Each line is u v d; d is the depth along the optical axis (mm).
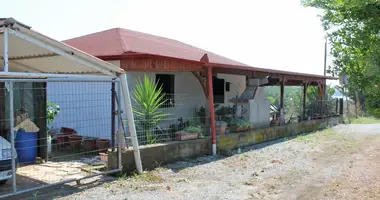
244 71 11750
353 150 10852
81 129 10273
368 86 15344
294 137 13789
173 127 10719
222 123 10766
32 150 8094
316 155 10078
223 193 6293
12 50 7223
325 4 6734
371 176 7352
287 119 15703
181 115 12586
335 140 13023
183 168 8078
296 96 19797
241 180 7242
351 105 27422
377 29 5270
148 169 7832
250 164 8766
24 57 7746
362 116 25297
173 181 7012
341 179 7223
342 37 6961
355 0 5168
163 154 8320
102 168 7504
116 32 13078
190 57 13008
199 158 9148
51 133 10008
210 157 9359
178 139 9133
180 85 12594
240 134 11078
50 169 7551
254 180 7250
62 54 6449
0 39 6594
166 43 14602
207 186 6734
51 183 6352
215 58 15805
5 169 6082
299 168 8367
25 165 7914
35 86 8453
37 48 6719
